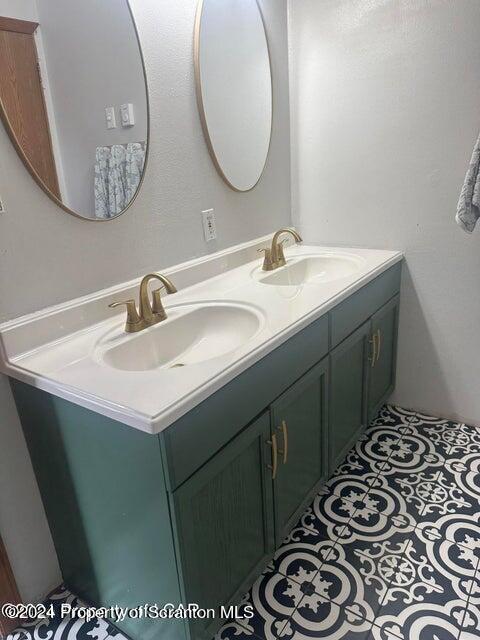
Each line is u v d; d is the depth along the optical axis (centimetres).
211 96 170
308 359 146
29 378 115
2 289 120
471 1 168
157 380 106
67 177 128
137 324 136
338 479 189
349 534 163
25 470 136
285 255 216
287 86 213
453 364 215
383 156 202
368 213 213
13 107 114
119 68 137
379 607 137
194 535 109
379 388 214
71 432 115
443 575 145
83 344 130
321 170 219
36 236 125
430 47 179
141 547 114
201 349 149
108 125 136
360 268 185
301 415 149
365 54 192
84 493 122
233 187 188
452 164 188
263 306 148
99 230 141
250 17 185
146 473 102
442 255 202
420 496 178
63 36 121
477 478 186
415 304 215
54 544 146
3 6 109
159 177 157
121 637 135
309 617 135
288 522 152
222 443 113
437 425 221
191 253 175
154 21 145
